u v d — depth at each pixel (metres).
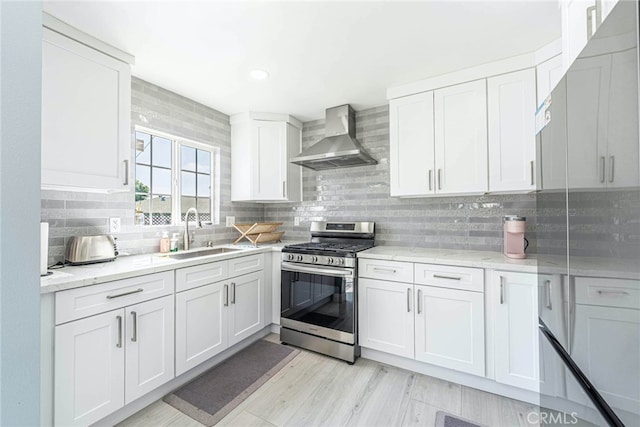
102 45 1.70
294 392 1.83
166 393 1.82
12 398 0.47
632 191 0.62
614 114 0.69
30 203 0.49
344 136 2.74
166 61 1.95
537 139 1.42
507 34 1.69
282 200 3.11
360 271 2.27
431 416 1.61
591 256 0.82
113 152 1.76
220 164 2.96
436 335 1.97
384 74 2.18
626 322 0.66
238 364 2.19
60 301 1.30
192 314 1.94
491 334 1.81
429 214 2.59
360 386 1.90
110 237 1.89
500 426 1.53
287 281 2.56
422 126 2.29
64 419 1.30
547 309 1.24
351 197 2.99
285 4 1.42
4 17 0.46
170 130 2.44
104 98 1.72
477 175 2.08
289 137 3.11
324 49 1.83
